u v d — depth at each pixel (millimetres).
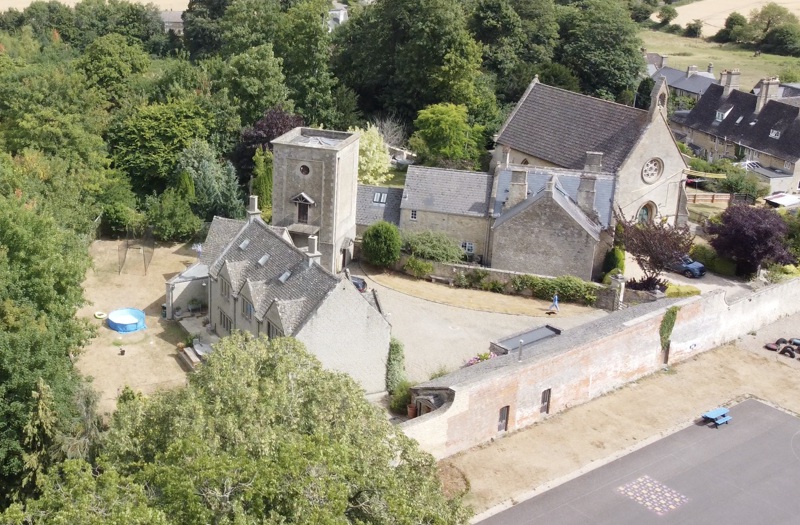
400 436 38062
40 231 55281
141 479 31844
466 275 75750
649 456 50781
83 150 84688
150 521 28547
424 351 64375
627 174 82312
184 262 78188
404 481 35625
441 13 109500
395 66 115250
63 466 33125
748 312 66000
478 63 113125
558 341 57031
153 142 89500
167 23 163500
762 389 58844
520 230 76000
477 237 79562
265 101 99500
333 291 54375
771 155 112562
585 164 85438
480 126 107688
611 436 52531
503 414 51750
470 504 45844
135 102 98812
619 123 85688
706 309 62188
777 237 79062
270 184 88625
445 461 49125
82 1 165875
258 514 30594
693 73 145875
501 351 57719
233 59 101062
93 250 80125
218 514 30453
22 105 84562
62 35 149250
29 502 31859
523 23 126938
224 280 62562
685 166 85250
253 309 58406
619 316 61656
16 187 68312
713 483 48656
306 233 74500
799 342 64500
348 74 119375
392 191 82312
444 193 80000
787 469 50219
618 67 127562
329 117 108562
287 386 37344
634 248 75062
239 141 95688
